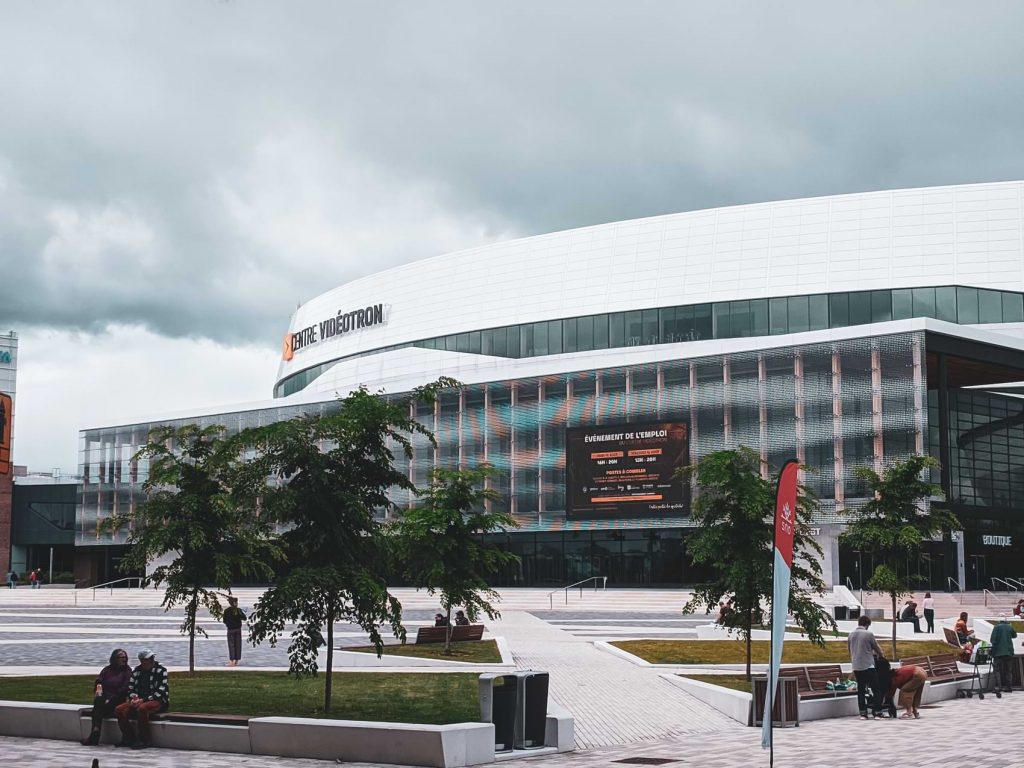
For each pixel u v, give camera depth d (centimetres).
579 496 7806
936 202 8025
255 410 9912
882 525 3622
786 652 3428
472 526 3616
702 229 8569
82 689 2266
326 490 1959
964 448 7094
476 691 2322
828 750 1736
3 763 1534
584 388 7900
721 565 2555
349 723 1627
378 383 9419
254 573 2655
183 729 1720
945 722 2148
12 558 11344
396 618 1977
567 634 4350
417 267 9944
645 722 2116
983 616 5628
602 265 8869
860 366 6781
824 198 8294
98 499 10550
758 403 7131
